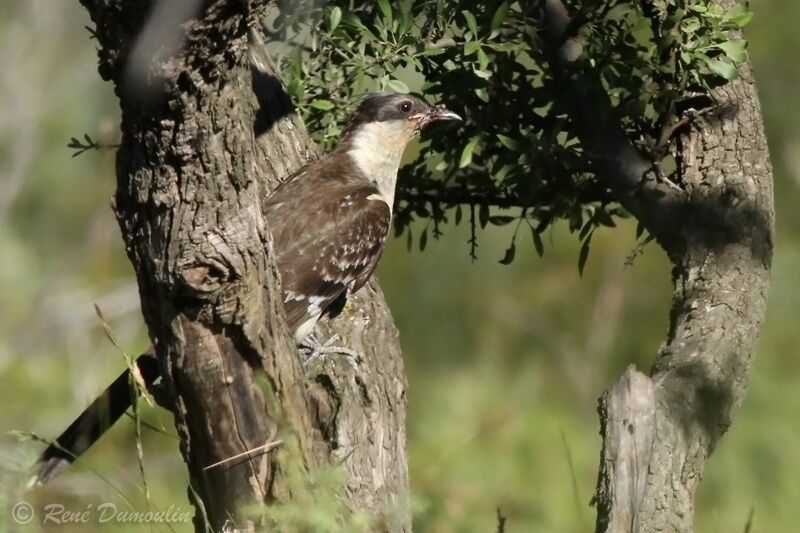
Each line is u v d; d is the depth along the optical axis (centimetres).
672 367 990
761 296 1020
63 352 1730
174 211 753
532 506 1447
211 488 828
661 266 1959
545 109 1155
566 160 1026
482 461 1493
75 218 2100
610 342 1895
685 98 1040
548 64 1034
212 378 792
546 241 2008
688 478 963
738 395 1002
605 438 920
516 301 1959
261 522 812
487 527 1369
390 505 896
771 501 1545
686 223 1027
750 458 1586
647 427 915
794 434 1630
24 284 1917
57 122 2147
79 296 1858
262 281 785
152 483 1388
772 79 1961
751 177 1028
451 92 1053
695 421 970
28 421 1464
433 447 1511
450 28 1046
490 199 1136
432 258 1986
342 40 1058
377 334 1035
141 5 700
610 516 899
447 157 1123
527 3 1027
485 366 1839
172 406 850
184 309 781
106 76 743
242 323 784
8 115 2116
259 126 1091
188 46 702
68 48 2209
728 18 1001
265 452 805
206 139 736
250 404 800
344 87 1116
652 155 1029
